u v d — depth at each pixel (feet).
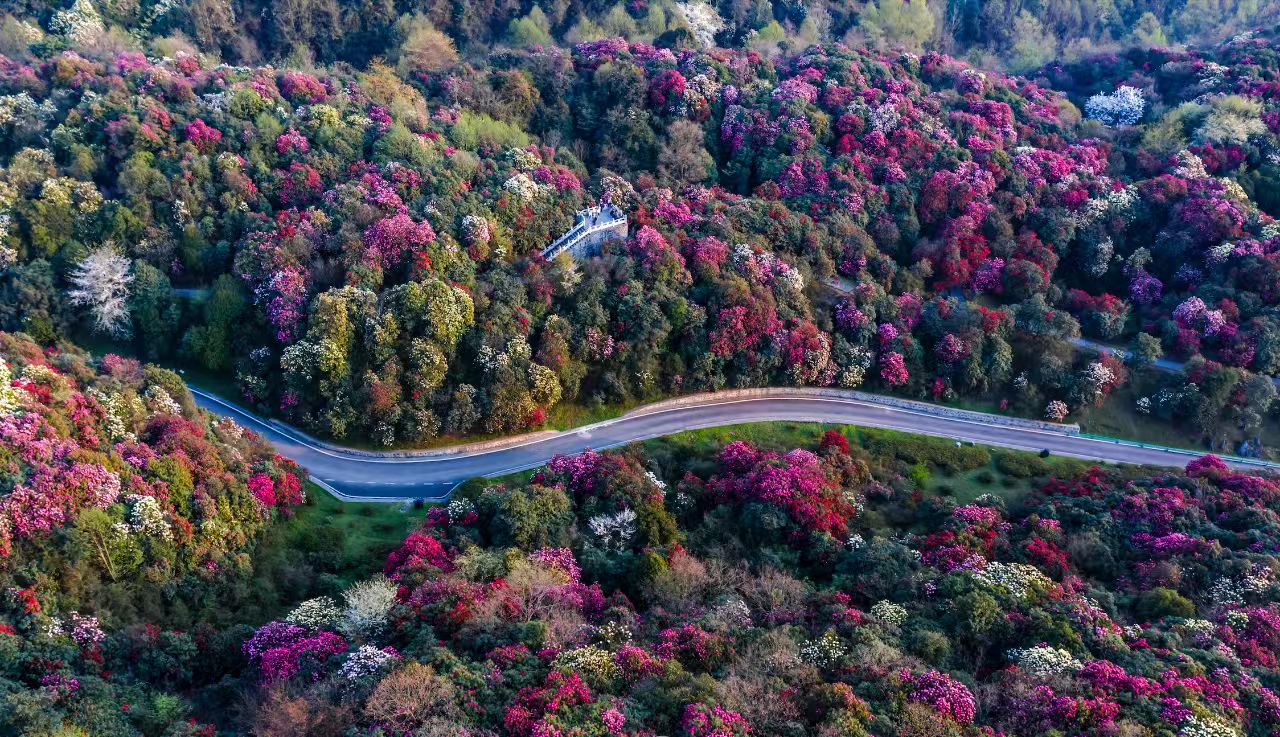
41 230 287.89
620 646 167.12
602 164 368.89
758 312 297.12
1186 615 190.08
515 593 182.70
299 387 270.67
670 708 148.46
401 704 142.51
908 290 325.83
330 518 241.76
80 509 185.16
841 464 260.42
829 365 303.68
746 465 250.57
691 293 303.48
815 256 327.47
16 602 167.02
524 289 292.61
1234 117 371.76
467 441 274.57
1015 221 346.95
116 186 305.94
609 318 293.84
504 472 265.54
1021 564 204.33
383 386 265.54
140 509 192.85
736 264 309.83
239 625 186.29
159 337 288.10
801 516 223.51
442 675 151.64
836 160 358.02
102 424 212.23
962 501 259.19
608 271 301.63
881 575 205.05
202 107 327.06
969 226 334.44
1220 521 231.30
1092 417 302.25
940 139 367.45
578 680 152.35
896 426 296.30
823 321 309.63
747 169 366.84
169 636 174.70
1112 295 335.67
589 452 248.32
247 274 286.66
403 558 208.95
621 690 156.56
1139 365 306.96
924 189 349.00
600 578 205.57
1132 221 346.13
